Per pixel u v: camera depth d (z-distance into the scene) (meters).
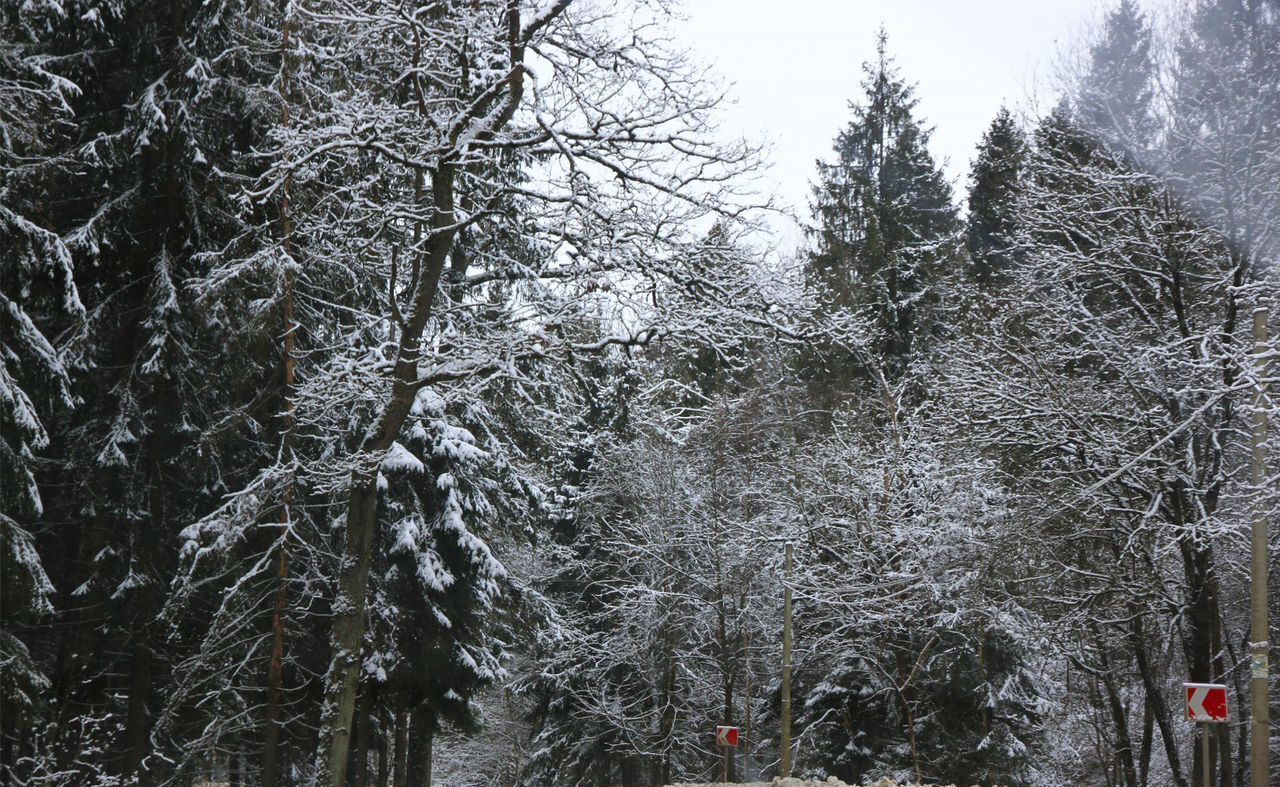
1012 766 25.48
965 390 21.45
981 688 25.22
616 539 33.44
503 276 20.03
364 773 23.86
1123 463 18.66
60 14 17.22
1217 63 19.20
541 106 17.80
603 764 34.38
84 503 19.47
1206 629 18.61
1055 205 21.17
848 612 26.48
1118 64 20.72
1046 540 19.88
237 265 18.39
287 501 19.88
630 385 33.66
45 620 19.86
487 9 18.16
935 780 25.58
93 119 20.27
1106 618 20.81
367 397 18.89
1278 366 17.33
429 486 23.88
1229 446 19.09
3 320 14.65
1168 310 20.42
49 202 18.86
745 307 18.03
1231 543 18.94
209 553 18.12
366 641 23.16
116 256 20.28
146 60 20.31
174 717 19.77
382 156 19.12
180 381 19.67
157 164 19.67
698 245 17.70
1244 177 18.94
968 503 23.95
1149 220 19.97
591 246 17.45
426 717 25.03
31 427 13.78
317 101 19.36
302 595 20.81
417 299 18.02
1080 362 21.66
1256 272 19.02
